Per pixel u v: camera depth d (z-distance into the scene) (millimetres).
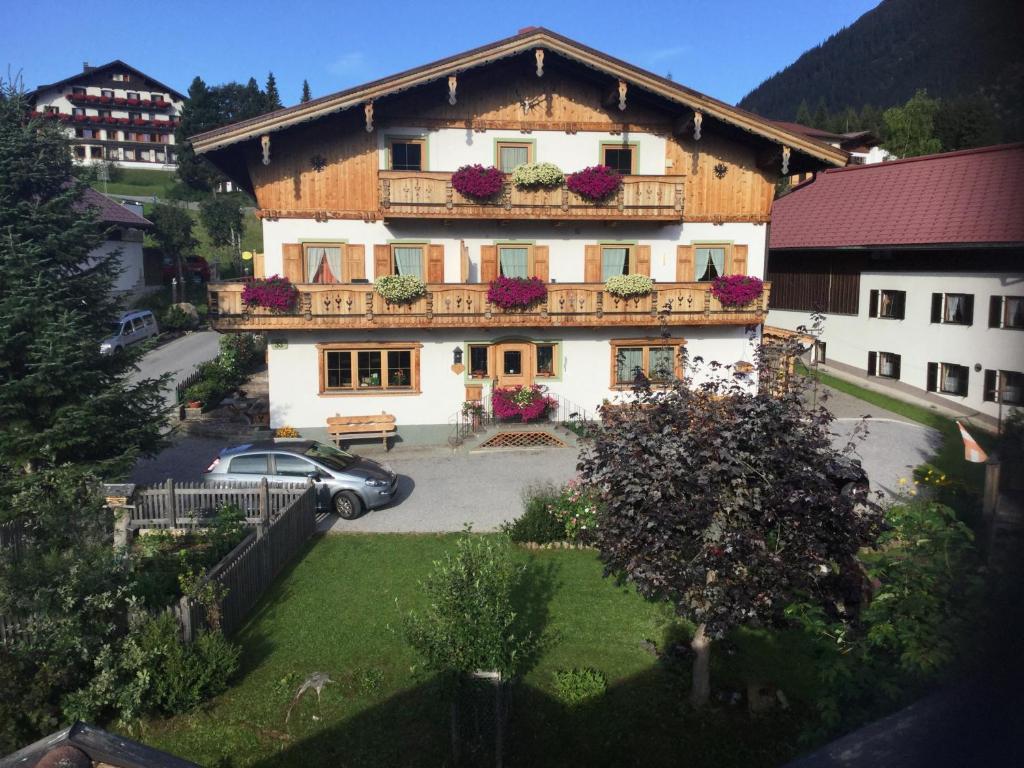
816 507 8289
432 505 18078
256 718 9867
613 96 22875
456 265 23734
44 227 16750
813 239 32000
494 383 24000
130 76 84438
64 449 16188
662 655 11008
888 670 6789
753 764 8742
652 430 8789
